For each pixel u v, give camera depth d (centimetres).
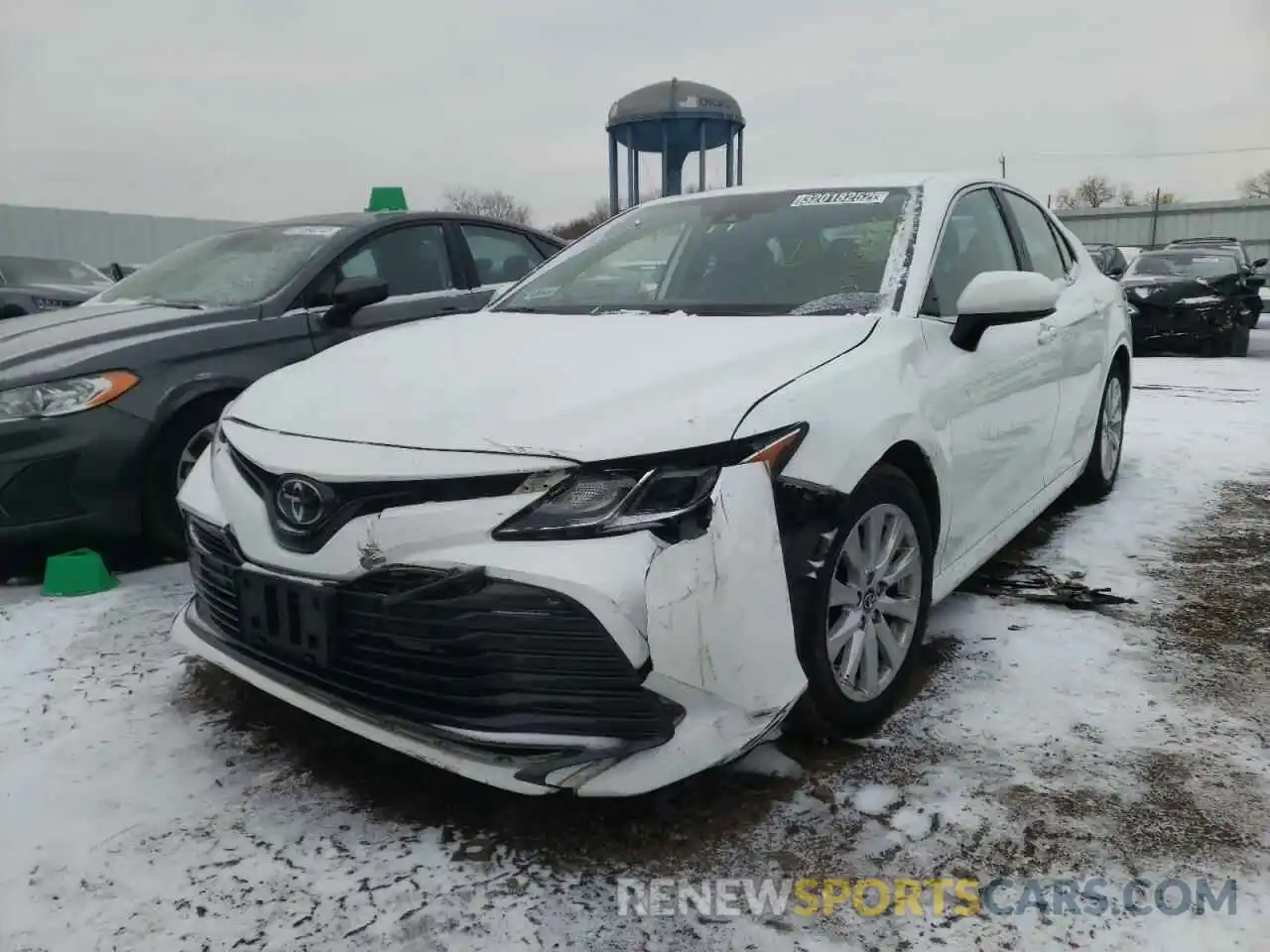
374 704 214
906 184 333
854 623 244
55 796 231
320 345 429
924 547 268
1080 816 218
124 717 269
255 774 240
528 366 241
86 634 323
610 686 196
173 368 380
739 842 211
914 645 269
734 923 187
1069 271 428
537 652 197
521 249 558
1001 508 327
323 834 216
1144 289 1157
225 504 236
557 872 202
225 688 285
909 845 209
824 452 223
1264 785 229
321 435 223
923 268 292
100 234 2620
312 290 439
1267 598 346
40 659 304
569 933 185
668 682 196
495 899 194
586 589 190
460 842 213
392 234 487
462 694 204
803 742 250
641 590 192
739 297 301
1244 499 477
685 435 203
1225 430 645
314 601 214
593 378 227
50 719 267
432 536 200
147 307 427
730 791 229
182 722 266
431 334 294
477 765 199
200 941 184
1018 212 386
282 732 261
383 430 217
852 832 214
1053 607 340
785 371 233
